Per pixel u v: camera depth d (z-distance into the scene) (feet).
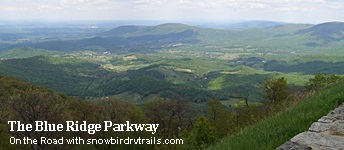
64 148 100.89
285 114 27.37
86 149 103.19
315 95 36.81
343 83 38.75
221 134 82.17
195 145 60.70
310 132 17.54
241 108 122.52
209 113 159.22
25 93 95.09
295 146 15.06
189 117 167.73
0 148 89.86
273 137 18.92
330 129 17.80
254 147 18.28
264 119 31.04
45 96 98.53
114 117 115.85
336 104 24.48
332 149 14.80
